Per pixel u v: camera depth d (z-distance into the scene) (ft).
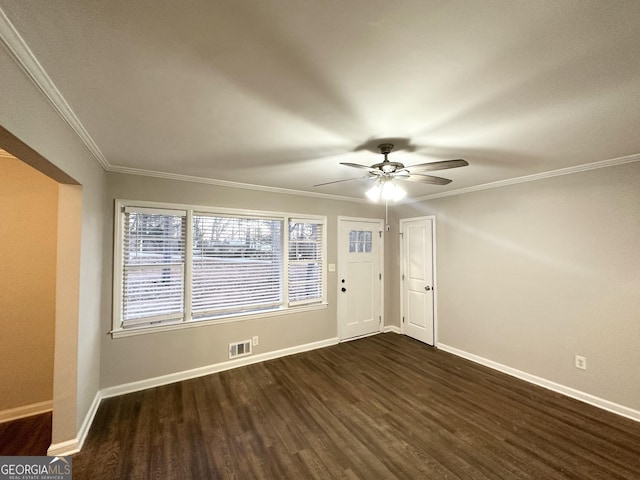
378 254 15.96
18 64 3.81
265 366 11.49
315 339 13.57
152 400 8.89
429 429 7.47
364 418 7.95
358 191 13.12
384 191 7.68
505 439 7.07
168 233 10.26
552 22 3.32
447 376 10.59
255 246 12.11
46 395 8.50
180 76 4.39
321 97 5.00
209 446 6.83
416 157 8.23
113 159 8.42
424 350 13.32
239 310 11.68
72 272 6.72
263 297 12.26
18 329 8.21
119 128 6.25
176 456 6.49
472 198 12.23
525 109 5.40
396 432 7.34
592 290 8.76
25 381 8.27
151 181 9.87
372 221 15.67
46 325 8.53
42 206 8.54
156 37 3.55
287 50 3.81
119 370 9.30
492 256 11.45
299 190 12.88
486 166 9.08
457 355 12.68
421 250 14.60
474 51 3.83
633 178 8.02
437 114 5.60
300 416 8.04
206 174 10.12
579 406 8.57
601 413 8.20
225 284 11.37
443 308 13.42
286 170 9.62
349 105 5.27
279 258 12.73
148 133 6.53
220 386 9.82
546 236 9.84
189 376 10.44
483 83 4.58
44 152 4.68
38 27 3.35
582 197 9.00
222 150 7.66
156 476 5.93
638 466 6.20
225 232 11.41
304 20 3.30
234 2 3.04
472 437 7.16
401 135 6.62
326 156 8.14
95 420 7.83
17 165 8.28
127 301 9.57
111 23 3.30
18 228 8.27
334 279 14.29
